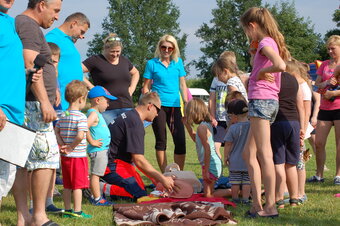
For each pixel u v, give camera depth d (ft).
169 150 44.91
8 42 12.69
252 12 16.33
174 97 25.84
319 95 27.12
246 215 16.97
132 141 19.22
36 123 14.08
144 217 15.89
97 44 196.75
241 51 209.26
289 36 208.54
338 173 25.02
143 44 193.57
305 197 20.02
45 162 14.12
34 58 13.96
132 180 20.77
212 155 20.80
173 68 26.09
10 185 13.10
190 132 24.00
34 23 14.20
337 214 17.24
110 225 15.62
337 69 23.72
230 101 20.58
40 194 14.23
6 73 12.61
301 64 21.94
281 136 17.90
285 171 18.58
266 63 15.99
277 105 16.35
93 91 19.44
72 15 22.52
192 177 21.77
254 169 16.85
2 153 12.14
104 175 20.83
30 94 14.16
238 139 19.92
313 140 29.14
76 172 16.60
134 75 26.73
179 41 205.67
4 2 12.95
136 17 195.72
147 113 20.04
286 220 16.21
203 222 15.34
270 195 16.63
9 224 15.38
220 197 20.97
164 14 200.03
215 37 209.46
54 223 14.21
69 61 21.97
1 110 12.10
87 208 18.42
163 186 19.20
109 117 24.45
